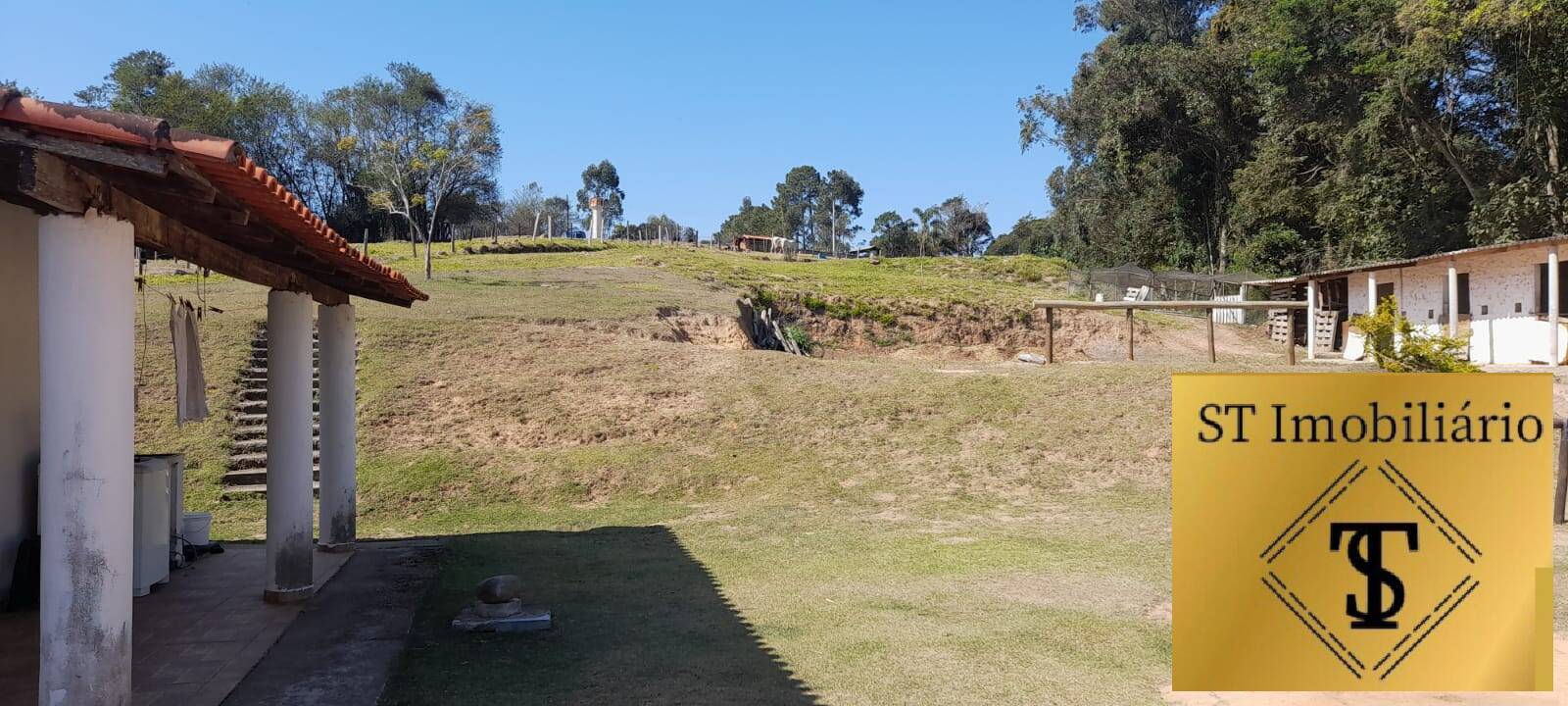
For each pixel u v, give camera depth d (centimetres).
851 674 581
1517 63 2939
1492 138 3472
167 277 2653
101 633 438
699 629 691
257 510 1238
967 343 3456
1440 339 1320
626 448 1498
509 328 2072
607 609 754
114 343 443
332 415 976
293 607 748
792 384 1784
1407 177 3428
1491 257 2058
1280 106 3684
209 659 614
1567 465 1032
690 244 7650
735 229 13225
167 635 667
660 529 1148
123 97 6241
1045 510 1239
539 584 843
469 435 1523
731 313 2717
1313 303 2533
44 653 435
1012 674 579
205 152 403
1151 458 1436
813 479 1396
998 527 1129
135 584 772
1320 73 3472
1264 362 2272
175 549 890
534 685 562
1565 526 1011
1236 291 3966
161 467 821
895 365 2048
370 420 1531
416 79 5303
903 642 648
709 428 1587
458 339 1950
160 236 511
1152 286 4156
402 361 1794
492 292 2712
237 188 457
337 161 6888
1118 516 1185
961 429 1571
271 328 757
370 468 1373
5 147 390
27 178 383
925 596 786
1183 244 5016
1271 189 4012
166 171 399
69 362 431
